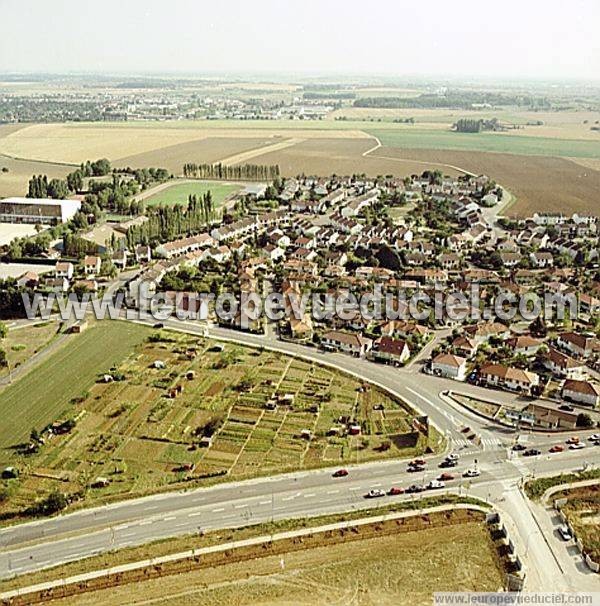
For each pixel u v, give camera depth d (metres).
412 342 174.38
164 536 105.38
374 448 129.25
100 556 101.06
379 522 108.31
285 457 125.88
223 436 132.38
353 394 149.50
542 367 162.50
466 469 122.62
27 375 156.12
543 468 123.12
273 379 155.25
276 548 102.31
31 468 121.94
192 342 174.75
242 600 92.38
